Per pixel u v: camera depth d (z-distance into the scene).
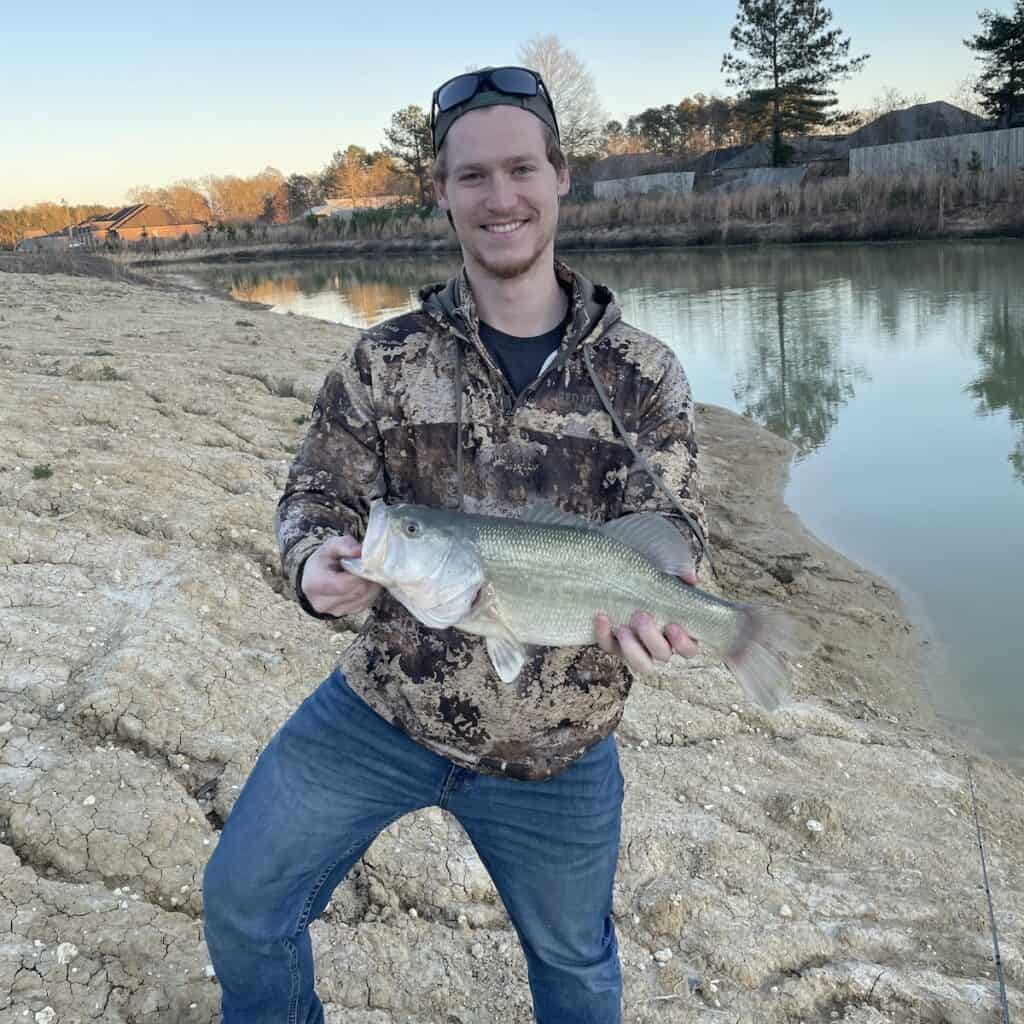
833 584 9.16
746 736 5.90
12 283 28.38
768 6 64.44
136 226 105.88
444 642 2.73
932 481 12.06
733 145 91.12
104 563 6.46
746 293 30.22
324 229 73.12
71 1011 3.35
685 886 4.44
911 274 32.09
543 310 2.82
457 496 2.84
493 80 2.64
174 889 3.96
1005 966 4.30
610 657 2.81
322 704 2.86
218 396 11.64
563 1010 2.90
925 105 72.06
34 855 3.99
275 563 7.16
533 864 2.81
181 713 4.96
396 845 4.34
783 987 4.00
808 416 15.54
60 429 9.01
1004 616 8.43
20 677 5.03
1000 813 5.66
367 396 2.86
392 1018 3.61
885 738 6.38
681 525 2.76
